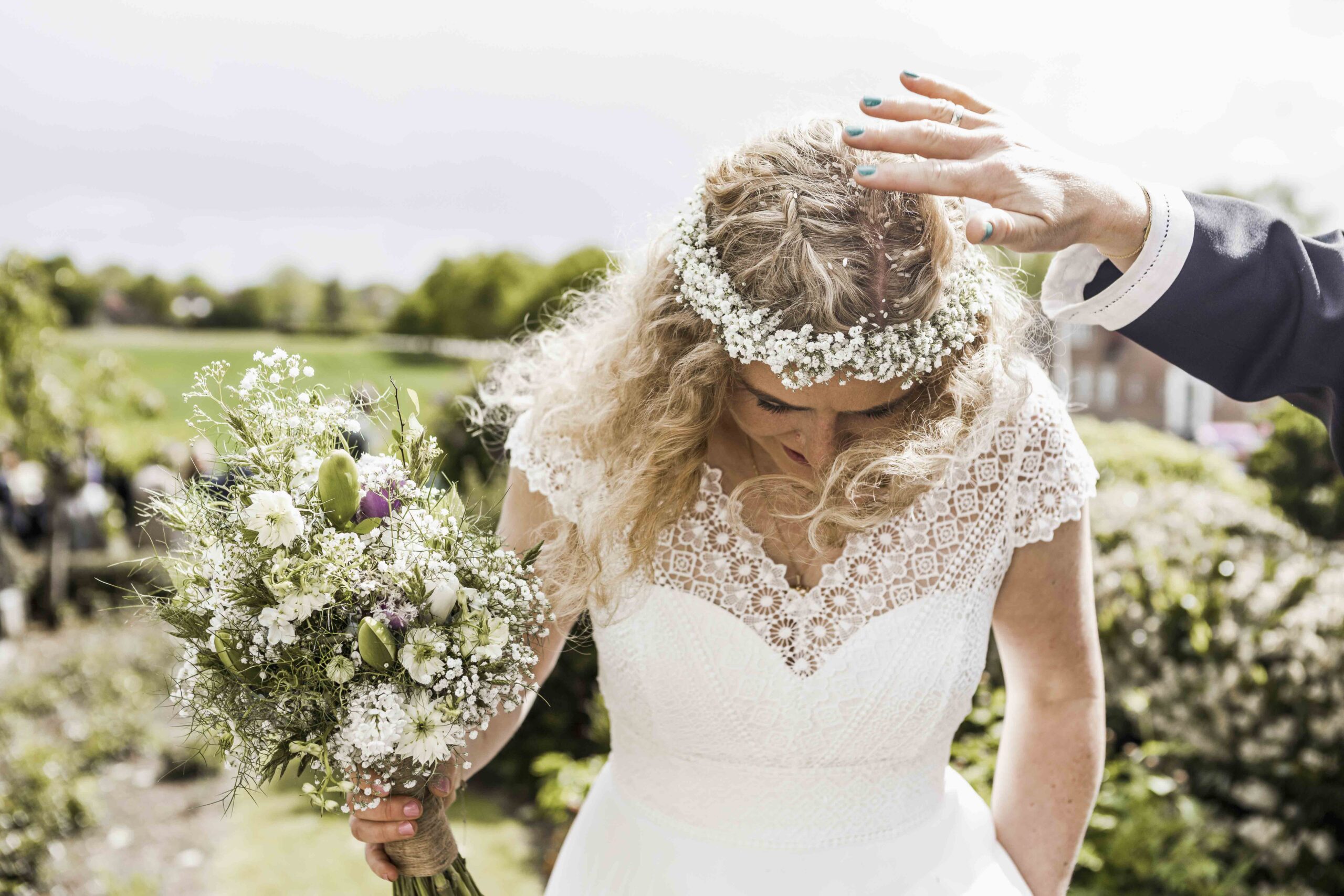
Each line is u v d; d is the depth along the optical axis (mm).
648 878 1439
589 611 1479
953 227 1237
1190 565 3975
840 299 1118
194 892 4180
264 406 1202
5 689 7027
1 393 9562
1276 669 3340
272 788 5316
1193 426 18828
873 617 1363
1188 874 2895
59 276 13227
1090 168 1050
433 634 1136
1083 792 1457
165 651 7438
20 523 10523
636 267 1415
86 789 5031
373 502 1188
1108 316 1132
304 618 1112
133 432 11805
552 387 1463
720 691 1378
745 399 1285
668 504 1328
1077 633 1440
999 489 1369
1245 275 1069
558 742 4965
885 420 1290
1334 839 3203
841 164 1175
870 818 1417
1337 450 1175
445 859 1288
